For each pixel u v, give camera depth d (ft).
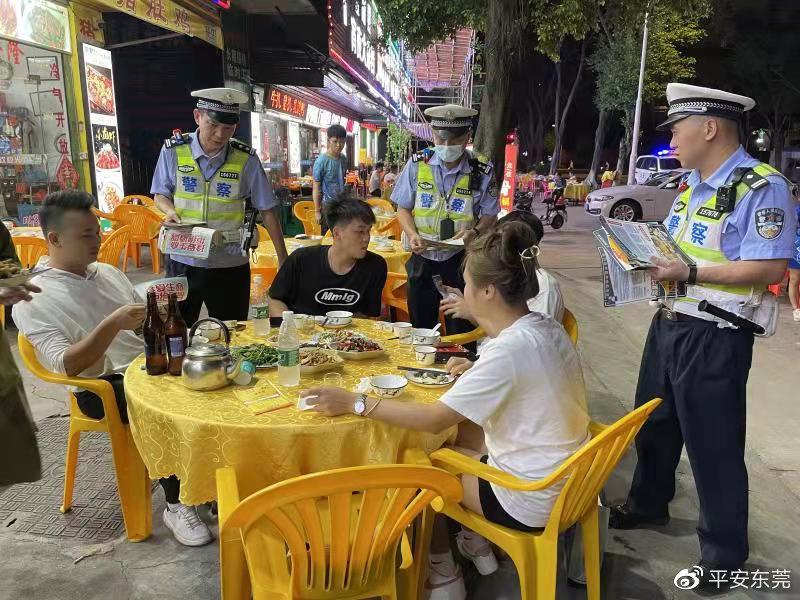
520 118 141.79
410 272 13.12
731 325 7.07
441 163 12.60
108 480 9.65
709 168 7.17
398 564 7.11
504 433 6.00
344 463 6.18
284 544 5.74
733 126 6.98
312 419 6.12
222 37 28.66
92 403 8.27
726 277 6.79
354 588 5.52
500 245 5.77
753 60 85.30
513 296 5.85
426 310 13.21
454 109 11.93
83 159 23.17
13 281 6.10
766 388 14.33
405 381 6.97
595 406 13.21
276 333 8.96
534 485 5.55
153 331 7.30
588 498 6.14
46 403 12.27
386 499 6.01
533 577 6.01
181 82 29.58
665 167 64.75
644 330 19.29
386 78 57.00
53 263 8.37
